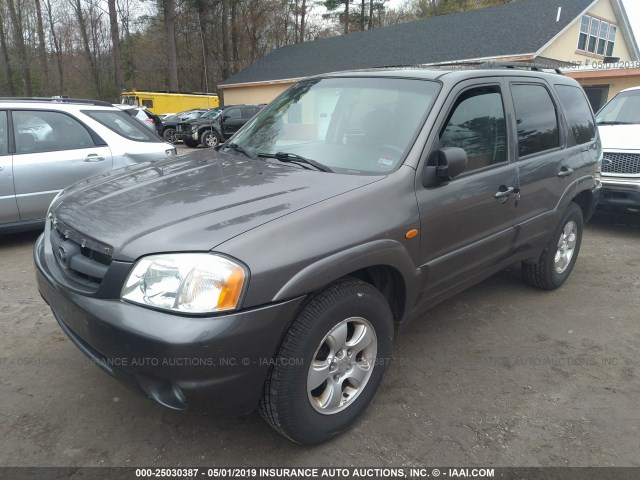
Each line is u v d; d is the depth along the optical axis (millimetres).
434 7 42969
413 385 3064
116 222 2311
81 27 39469
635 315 4133
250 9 39375
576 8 19312
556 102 4172
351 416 2586
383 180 2648
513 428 2695
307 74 25703
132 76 41844
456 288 3314
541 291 4602
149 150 6219
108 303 2104
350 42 27281
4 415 2684
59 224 2555
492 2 37469
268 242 2125
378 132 3008
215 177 2787
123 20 40938
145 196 2564
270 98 28391
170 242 2080
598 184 4770
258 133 3582
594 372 3266
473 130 3197
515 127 3572
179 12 35312
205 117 21391
